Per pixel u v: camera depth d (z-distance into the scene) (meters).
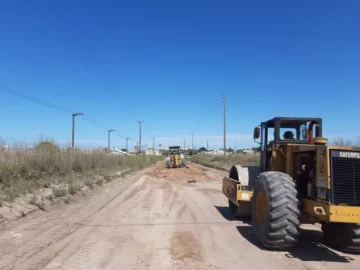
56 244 7.68
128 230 9.12
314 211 6.73
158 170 39.56
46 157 17.86
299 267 6.32
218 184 22.08
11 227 9.21
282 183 7.18
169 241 8.04
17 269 6.09
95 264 6.39
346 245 7.12
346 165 6.56
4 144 16.25
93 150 29.25
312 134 9.42
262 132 10.64
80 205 13.02
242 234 8.77
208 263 6.50
